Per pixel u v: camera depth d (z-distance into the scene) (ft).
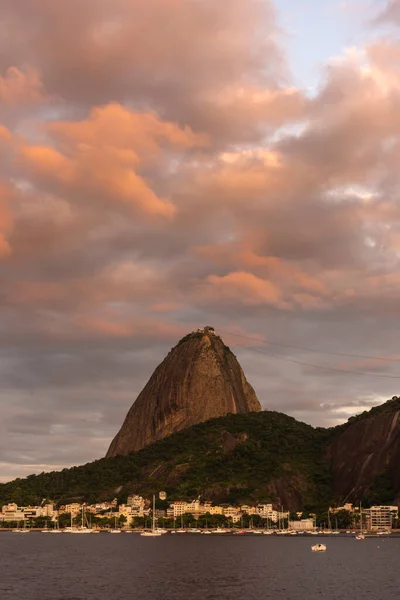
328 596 618.85
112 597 610.24
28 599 598.75
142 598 604.49
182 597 610.65
